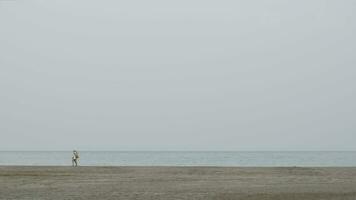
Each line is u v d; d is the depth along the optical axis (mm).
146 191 23438
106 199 20453
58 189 24203
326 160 111438
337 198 20672
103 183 27516
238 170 38250
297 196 21469
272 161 102812
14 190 23734
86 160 108938
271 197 21172
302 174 34656
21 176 31672
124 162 94188
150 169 39000
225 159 119938
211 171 37312
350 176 33000
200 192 23016
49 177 31250
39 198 20766
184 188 24781
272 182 28438
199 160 111688
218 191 23500
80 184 26859
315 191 23359
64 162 91000
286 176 32969
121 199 20438
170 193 22594
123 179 30250
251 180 29656
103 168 39844
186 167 41844
